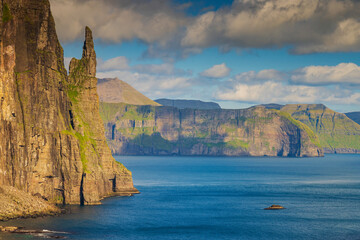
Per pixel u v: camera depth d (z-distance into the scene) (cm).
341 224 17025
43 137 18388
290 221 17488
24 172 17438
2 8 17362
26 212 16162
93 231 14825
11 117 16988
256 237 15025
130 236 14638
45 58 19050
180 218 17700
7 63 17125
